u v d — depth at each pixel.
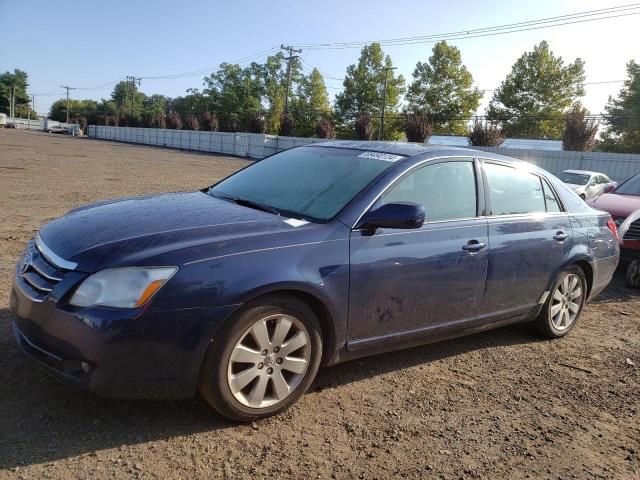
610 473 3.02
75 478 2.55
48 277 2.90
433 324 3.94
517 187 4.62
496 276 4.25
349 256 3.36
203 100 89.19
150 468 2.68
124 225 3.23
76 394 3.27
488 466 2.98
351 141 4.68
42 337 2.84
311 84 82.31
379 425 3.29
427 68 67.25
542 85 61.97
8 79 133.38
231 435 3.03
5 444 2.74
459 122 67.31
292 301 3.17
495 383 4.05
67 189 13.41
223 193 4.28
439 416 3.48
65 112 145.88
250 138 47.28
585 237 5.08
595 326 5.68
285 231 3.24
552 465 3.05
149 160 30.50
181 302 2.78
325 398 3.57
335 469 2.82
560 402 3.84
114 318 2.68
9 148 31.72
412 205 3.37
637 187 9.12
